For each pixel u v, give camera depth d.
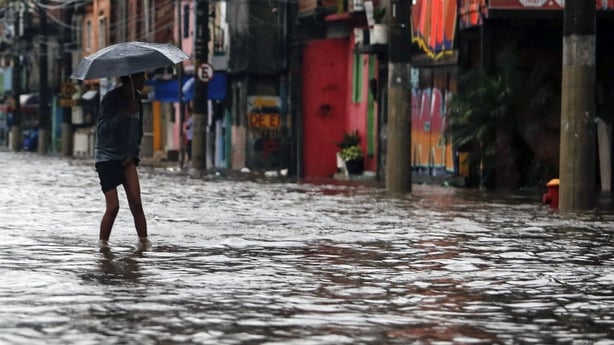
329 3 79.19
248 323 13.29
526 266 19.34
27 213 31.08
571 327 13.32
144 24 115.69
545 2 48.94
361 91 73.94
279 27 86.69
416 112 62.28
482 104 50.72
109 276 17.36
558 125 52.31
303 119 79.38
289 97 82.88
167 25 111.12
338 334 12.63
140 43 23.62
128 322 13.26
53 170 70.75
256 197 41.75
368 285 16.75
